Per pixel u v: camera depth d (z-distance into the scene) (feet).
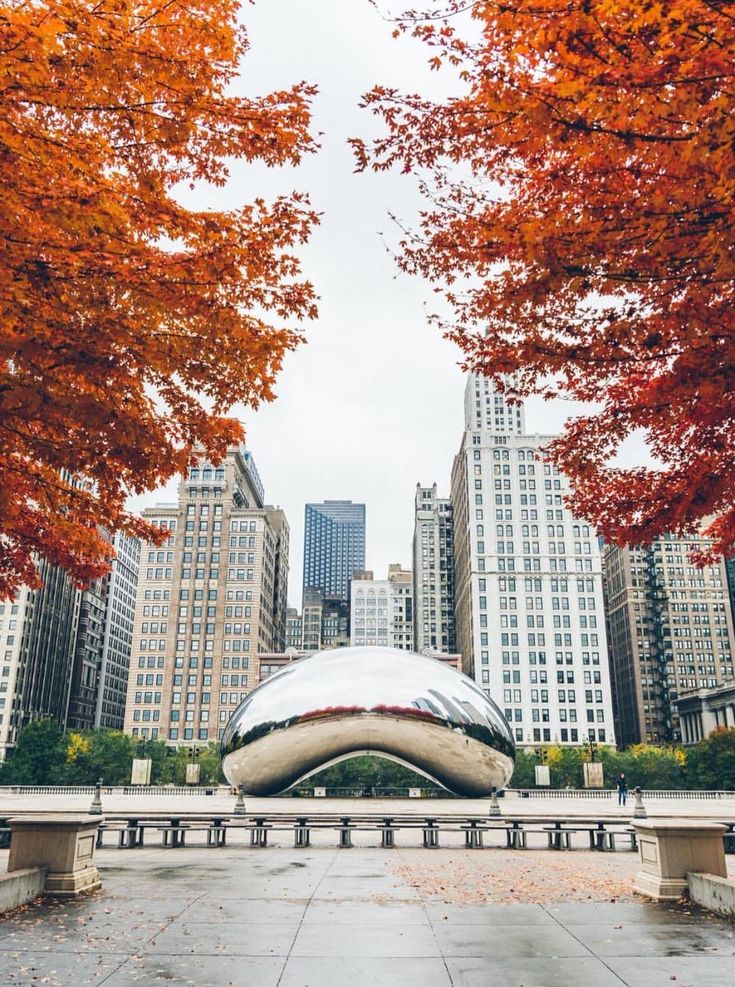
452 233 23.90
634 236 20.72
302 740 101.40
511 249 23.43
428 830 56.80
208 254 23.11
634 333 23.75
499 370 27.12
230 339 24.91
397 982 19.63
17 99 20.68
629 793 146.72
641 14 16.33
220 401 27.50
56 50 19.74
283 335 25.53
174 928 25.76
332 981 19.69
